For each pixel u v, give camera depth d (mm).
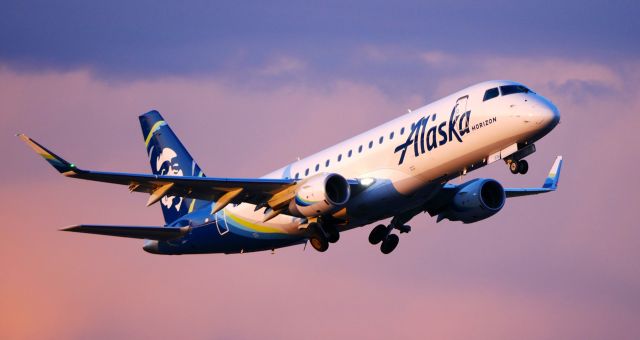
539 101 45031
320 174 47250
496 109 45219
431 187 47625
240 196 48781
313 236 49094
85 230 50938
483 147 45781
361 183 47625
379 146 48344
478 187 51469
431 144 46531
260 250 53812
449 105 46875
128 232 51938
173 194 48250
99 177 44750
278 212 49062
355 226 49906
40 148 42094
